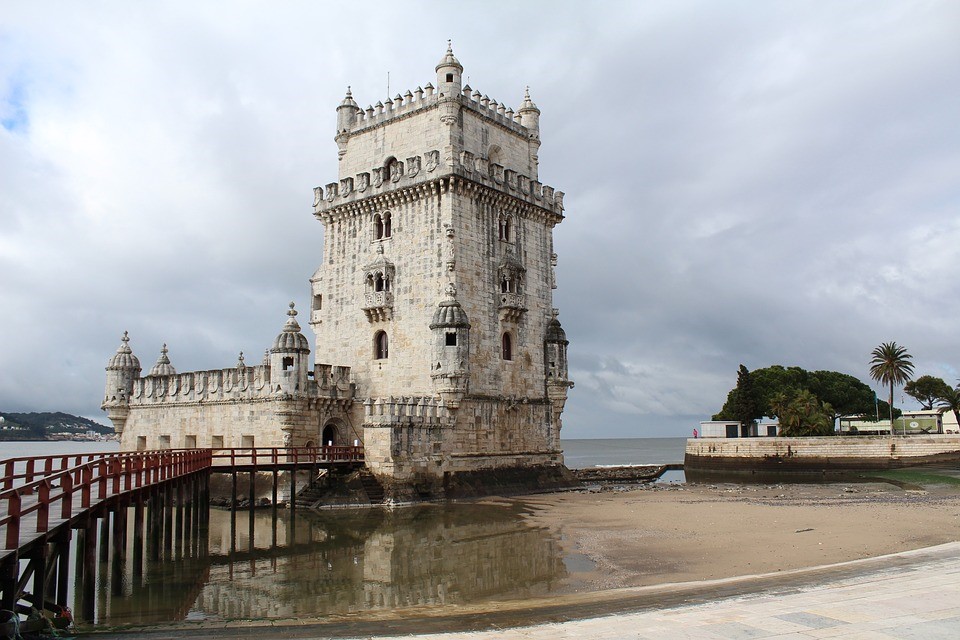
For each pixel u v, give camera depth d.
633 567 30.11
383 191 59.00
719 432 101.44
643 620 17.80
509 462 58.91
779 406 101.75
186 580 29.78
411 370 56.44
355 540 38.06
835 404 120.31
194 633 18.81
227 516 49.06
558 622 18.53
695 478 88.19
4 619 17.06
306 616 23.08
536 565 31.20
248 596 26.83
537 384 62.69
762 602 19.38
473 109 59.94
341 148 64.81
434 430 53.41
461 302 55.94
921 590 19.91
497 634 17.00
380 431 51.41
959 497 52.12
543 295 64.44
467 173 56.72
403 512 47.47
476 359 56.81
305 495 52.09
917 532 34.75
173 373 71.12
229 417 58.34
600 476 82.00
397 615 22.25
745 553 31.84
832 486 67.19
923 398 132.25
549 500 53.88
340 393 58.12
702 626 16.75
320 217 63.91
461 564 31.73
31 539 18.75
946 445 82.69
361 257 60.78
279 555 34.66
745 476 88.38
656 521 42.44
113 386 67.75
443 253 55.62
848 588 20.86
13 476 23.72
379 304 57.72
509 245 61.25
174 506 46.09
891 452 85.19
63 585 22.20
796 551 31.61
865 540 33.25
